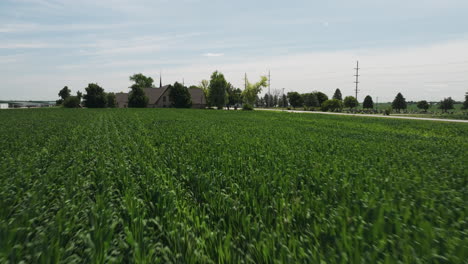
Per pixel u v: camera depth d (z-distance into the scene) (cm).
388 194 663
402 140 2052
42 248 407
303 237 469
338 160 1116
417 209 577
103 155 1203
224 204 600
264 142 1733
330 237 455
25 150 1390
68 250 421
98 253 415
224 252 425
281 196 651
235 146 1480
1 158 1166
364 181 803
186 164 998
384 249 416
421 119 5406
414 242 428
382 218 508
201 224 512
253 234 478
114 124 3066
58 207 590
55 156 1225
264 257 409
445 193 695
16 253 400
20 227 480
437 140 2138
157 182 768
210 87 10862
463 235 470
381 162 1105
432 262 389
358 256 389
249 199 646
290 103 13412
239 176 834
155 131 2355
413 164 1092
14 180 785
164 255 405
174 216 540
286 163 1033
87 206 603
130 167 1001
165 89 10675
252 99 11950
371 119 5034
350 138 2123
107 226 479
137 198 646
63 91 13612
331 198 664
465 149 1608
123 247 428
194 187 799
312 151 1373
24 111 6212
